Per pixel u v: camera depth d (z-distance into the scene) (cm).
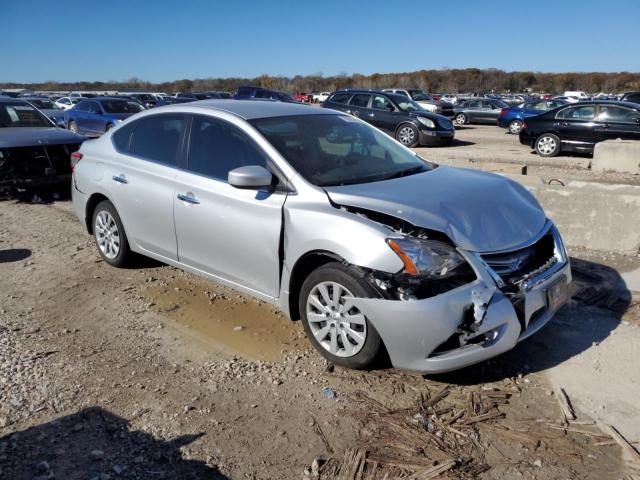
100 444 297
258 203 395
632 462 285
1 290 508
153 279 531
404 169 437
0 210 818
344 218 348
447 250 330
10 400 336
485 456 290
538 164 1374
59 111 2236
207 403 335
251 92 2728
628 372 368
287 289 387
